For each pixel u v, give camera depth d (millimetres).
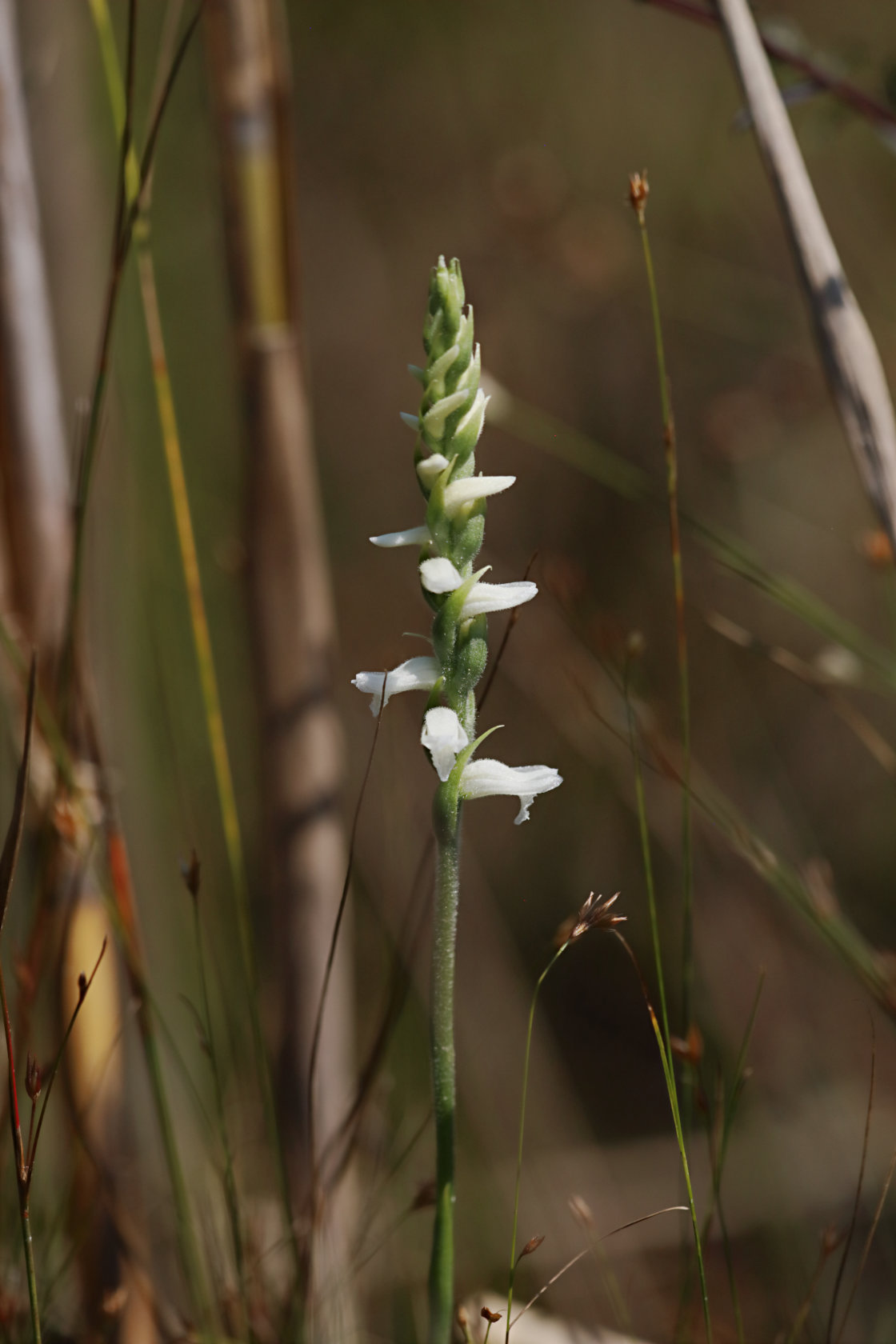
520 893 1234
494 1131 943
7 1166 713
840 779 1228
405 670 609
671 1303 865
